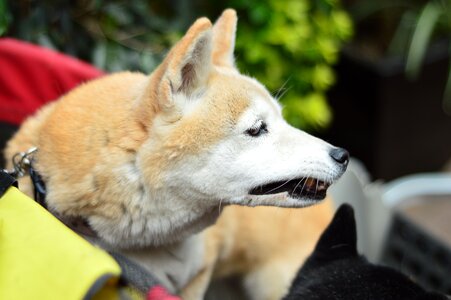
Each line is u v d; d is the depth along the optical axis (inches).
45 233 50.6
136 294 52.0
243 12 127.8
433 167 159.2
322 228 97.3
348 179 107.2
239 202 69.6
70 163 66.9
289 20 128.0
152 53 116.3
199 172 66.9
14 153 73.8
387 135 147.6
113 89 71.3
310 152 69.2
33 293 47.1
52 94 88.0
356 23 166.4
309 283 68.2
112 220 67.2
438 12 155.9
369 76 144.9
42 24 107.1
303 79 131.9
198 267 81.1
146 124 66.1
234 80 70.2
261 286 95.3
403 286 64.1
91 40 116.3
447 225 131.0
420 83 146.3
